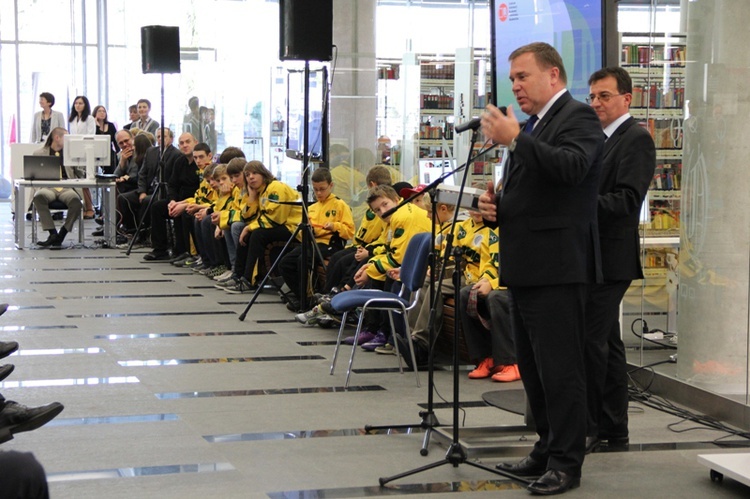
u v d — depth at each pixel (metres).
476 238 5.87
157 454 4.12
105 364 5.89
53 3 19.42
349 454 4.17
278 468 3.96
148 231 12.49
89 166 12.10
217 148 12.68
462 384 5.51
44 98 15.04
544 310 3.62
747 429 4.63
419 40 8.13
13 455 1.61
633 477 3.90
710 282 4.92
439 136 8.05
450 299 6.00
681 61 5.11
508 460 4.14
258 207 8.88
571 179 3.44
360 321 5.46
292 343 6.64
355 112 8.81
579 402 3.67
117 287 9.02
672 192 5.20
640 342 5.48
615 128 4.23
